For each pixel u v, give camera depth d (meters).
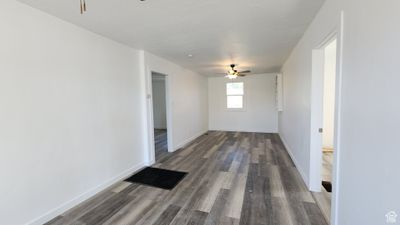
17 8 1.91
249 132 7.70
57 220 2.21
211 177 3.35
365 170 1.28
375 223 1.16
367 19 1.25
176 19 2.38
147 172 3.63
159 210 2.38
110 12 2.16
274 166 3.84
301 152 3.31
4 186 1.84
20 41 1.94
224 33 2.90
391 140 1.02
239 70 6.40
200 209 2.39
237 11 2.19
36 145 2.09
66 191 2.41
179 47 3.63
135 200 2.63
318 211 2.29
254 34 2.96
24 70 1.98
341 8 1.63
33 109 2.06
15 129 1.92
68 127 2.43
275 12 2.23
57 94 2.30
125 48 3.44
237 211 2.33
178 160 4.33
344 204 1.61
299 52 3.38
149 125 4.02
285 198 2.60
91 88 2.76
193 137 6.52
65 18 2.31
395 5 0.98
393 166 1.00
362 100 1.32
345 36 1.57
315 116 2.66
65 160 2.40
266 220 2.15
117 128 3.27
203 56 4.38
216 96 8.23
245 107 7.88
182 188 2.96
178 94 5.44
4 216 1.85
